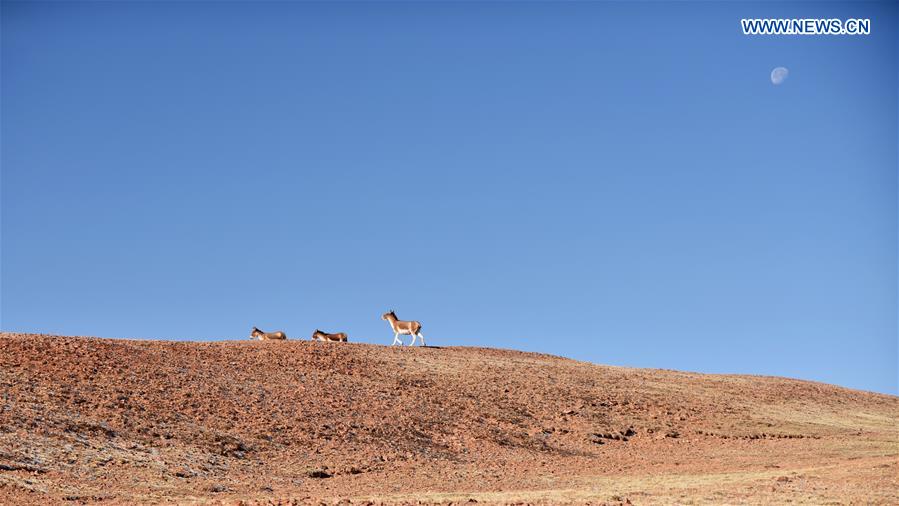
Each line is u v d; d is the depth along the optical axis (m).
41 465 28.92
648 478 35.34
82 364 42.88
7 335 47.12
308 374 50.72
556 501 27.19
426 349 63.81
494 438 44.72
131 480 29.33
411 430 43.78
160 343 52.38
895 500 26.84
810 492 28.80
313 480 33.41
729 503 26.72
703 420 53.12
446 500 27.52
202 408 40.47
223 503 25.64
